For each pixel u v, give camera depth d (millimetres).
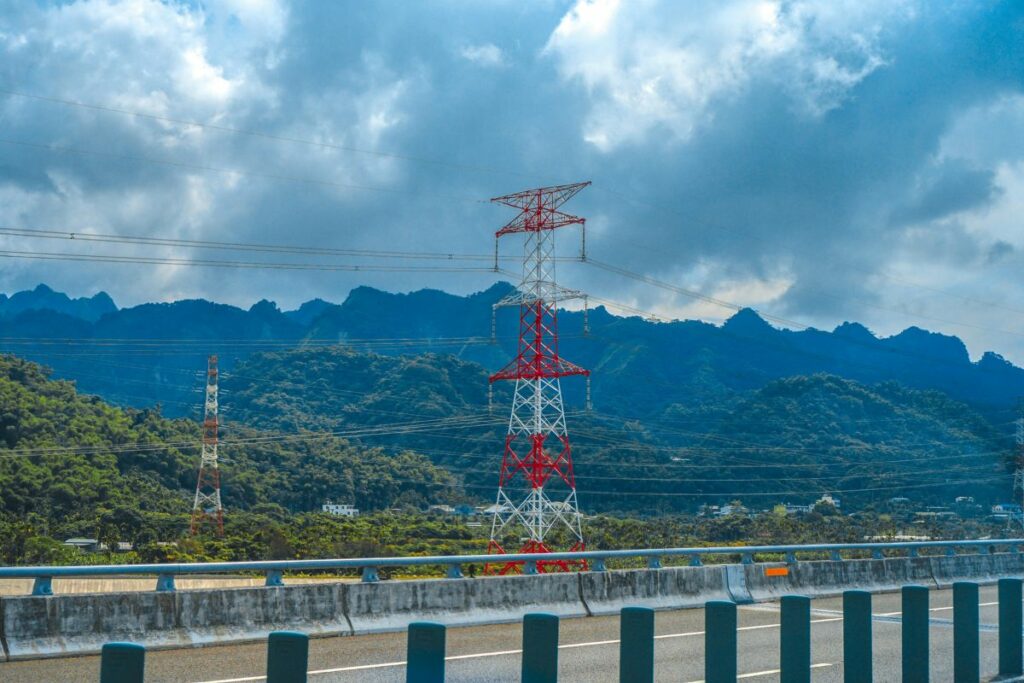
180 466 175250
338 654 17828
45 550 112750
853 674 11148
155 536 134375
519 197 80812
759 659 18312
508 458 78000
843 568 29938
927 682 12109
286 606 19328
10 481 137625
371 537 119750
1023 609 16578
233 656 17219
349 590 20203
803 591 28484
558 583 23359
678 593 25578
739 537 155750
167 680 15219
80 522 134375
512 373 79500
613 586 24375
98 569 17031
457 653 18250
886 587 30859
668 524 160500
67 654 16703
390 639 19531
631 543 127438
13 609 16516
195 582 58156
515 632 20844
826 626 22969
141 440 181500
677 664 17531
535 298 79250
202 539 124688
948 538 154625
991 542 35281
